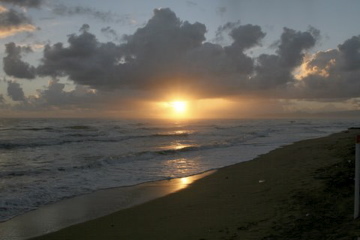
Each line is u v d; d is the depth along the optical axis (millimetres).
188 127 68188
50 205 9055
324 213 6094
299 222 5805
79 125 65312
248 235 5543
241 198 8555
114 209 8617
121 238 6254
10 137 33312
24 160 18281
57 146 26172
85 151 22812
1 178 12797
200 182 11922
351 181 8180
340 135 32719
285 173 11555
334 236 4887
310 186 8539
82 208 8742
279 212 6668
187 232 6203
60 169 14844
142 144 28766
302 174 10656
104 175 13688
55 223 7480
